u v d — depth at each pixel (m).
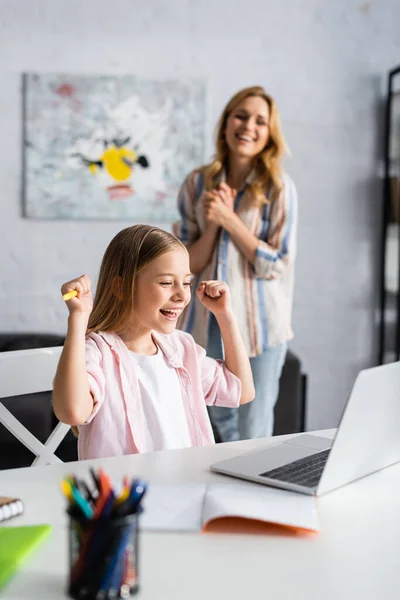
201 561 0.90
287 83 3.52
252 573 0.88
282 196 2.43
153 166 3.48
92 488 1.08
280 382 3.06
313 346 3.66
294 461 1.23
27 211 3.46
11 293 3.51
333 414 3.69
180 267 1.44
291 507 1.05
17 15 3.37
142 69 3.45
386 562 0.91
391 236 3.51
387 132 3.51
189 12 3.45
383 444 1.21
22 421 2.52
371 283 3.66
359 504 1.09
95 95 3.42
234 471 1.18
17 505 1.01
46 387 1.54
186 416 1.50
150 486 1.11
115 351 1.43
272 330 2.44
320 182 3.59
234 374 1.58
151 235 1.45
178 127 3.47
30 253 3.50
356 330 3.67
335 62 3.53
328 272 3.63
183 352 1.54
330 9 3.51
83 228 3.51
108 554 0.79
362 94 3.56
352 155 3.59
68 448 2.44
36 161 3.43
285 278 2.48
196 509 1.04
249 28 3.48
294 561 0.91
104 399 1.39
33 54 3.39
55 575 0.85
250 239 2.38
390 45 3.55
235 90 3.49
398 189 3.42
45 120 3.42
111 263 1.47
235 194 2.41
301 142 3.55
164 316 1.44
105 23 3.41
